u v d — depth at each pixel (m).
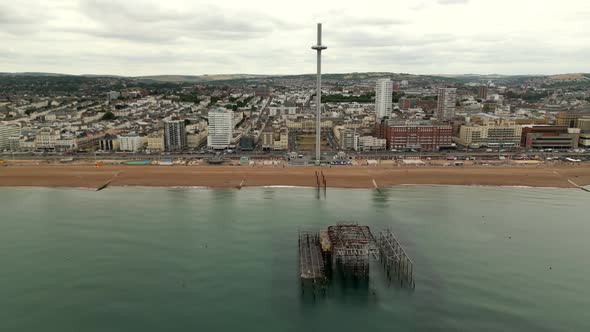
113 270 194.12
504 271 192.62
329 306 166.25
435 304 166.75
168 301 169.50
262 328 153.25
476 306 165.00
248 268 195.50
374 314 160.88
